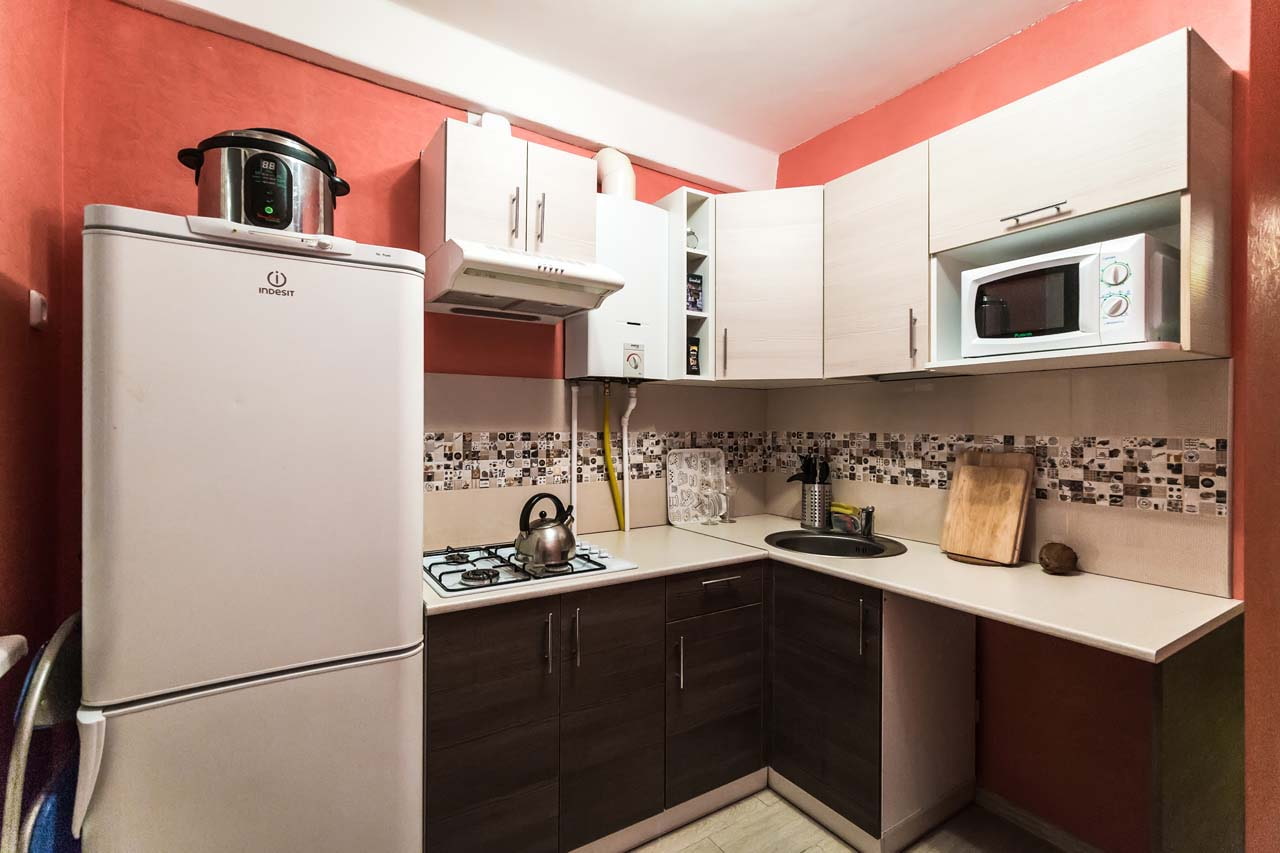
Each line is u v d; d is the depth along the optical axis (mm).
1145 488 1701
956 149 1823
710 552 2129
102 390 1104
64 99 1564
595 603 1774
